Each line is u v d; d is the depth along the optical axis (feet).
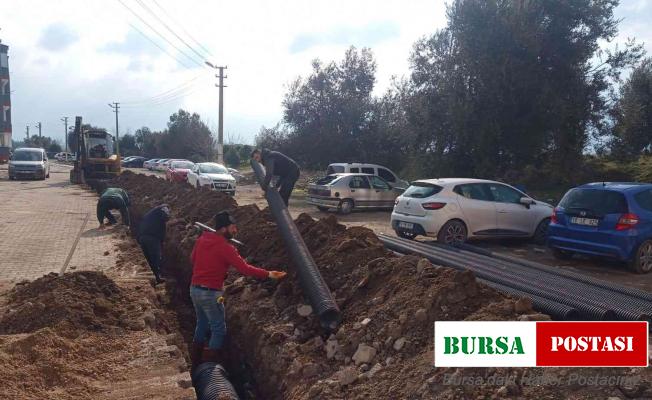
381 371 13.43
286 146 102.27
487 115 63.77
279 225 24.99
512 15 61.98
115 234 37.81
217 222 17.79
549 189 69.26
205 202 42.22
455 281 14.79
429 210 35.35
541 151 67.82
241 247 27.61
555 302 17.28
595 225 29.55
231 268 25.26
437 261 24.73
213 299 17.60
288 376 15.23
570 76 64.49
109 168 92.38
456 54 67.51
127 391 13.85
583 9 63.98
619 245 28.45
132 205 59.26
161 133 244.01
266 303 20.12
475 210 36.01
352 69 101.30
